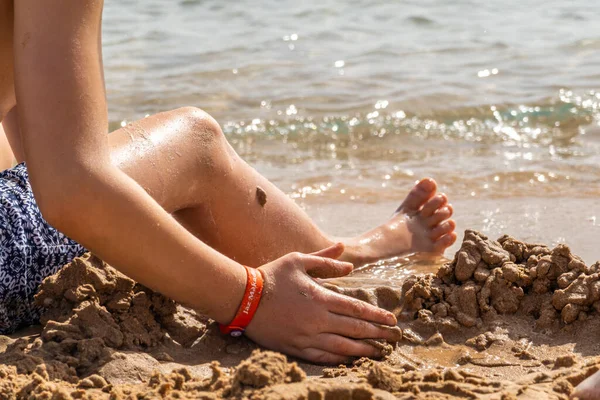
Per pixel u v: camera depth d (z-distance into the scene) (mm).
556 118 5207
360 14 8734
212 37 7703
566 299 2084
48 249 2059
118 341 1896
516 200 3656
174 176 2141
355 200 3793
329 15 8695
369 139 4914
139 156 2080
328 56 6984
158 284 1847
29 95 1703
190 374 1730
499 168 4207
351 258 2787
